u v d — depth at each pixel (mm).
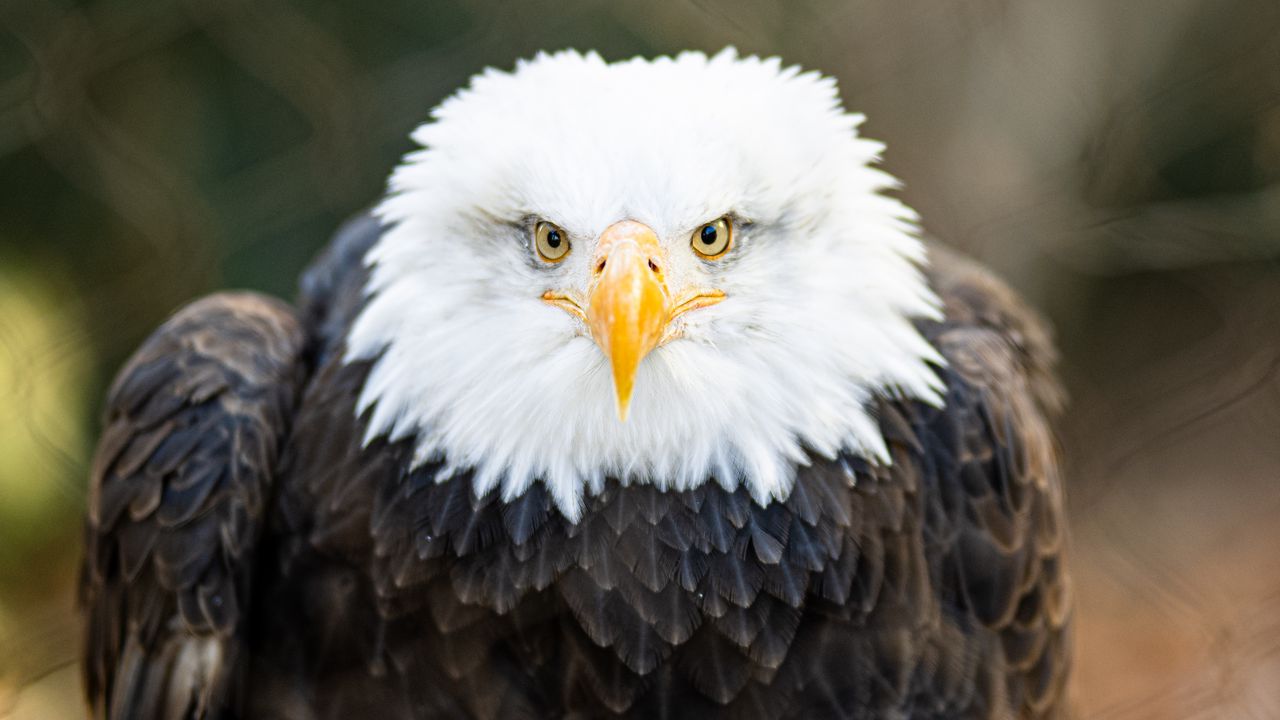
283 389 4406
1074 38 6242
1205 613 5793
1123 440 6504
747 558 4348
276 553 4383
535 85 4367
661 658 4348
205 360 4406
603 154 4332
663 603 4344
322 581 4371
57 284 4832
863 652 4359
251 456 4383
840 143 4375
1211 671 5609
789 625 4348
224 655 4375
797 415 4348
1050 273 6477
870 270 4363
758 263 4348
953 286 4488
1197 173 6586
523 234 4344
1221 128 6531
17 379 4766
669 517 4348
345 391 4379
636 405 4340
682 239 4336
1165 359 6688
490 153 4348
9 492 4766
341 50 4777
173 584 4371
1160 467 6500
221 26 4738
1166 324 6961
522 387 4340
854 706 4359
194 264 4742
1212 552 6121
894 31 5750
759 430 4348
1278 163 6543
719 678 4348
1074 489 6312
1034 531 4410
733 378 4344
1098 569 6074
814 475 4355
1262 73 6453
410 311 4355
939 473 4387
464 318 4348
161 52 4820
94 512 4414
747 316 4344
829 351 4352
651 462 4348
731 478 4348
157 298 4746
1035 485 4418
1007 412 4406
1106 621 5828
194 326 4426
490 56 4770
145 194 4723
